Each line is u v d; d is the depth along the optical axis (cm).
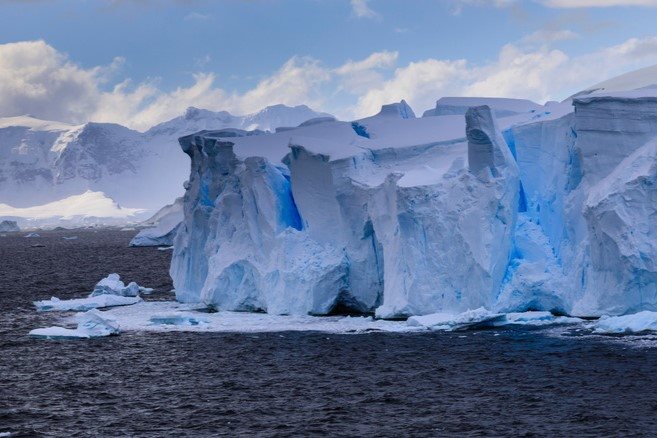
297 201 8206
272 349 6638
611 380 5481
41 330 7475
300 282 7906
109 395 5519
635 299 6894
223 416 5019
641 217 6881
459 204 7356
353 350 6506
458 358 6162
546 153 7719
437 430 4700
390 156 8238
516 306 7281
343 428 4762
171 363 6328
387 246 7612
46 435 4741
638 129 7162
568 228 7369
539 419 4816
